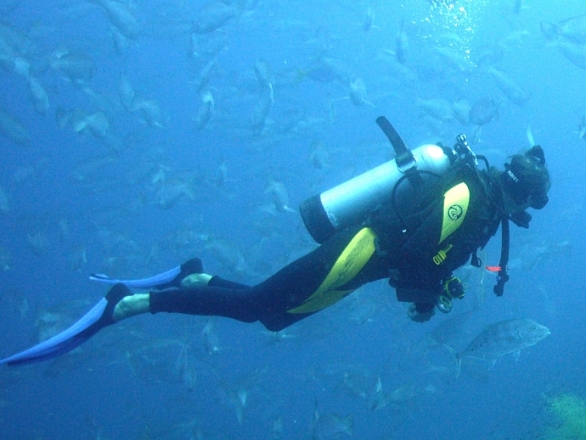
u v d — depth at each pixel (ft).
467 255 8.70
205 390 42.86
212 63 30.37
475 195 8.43
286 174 38.96
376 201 9.34
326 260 8.87
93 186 39.37
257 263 27.53
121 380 51.60
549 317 43.39
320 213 9.44
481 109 24.86
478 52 40.86
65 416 47.06
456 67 39.78
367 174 9.51
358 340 44.14
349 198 9.37
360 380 23.84
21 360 9.54
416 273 8.61
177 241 31.83
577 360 36.86
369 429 36.86
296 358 42.78
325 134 40.63
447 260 8.46
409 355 26.35
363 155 38.06
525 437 24.76
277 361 42.83
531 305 42.98
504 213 8.54
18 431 44.96
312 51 47.70
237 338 44.11
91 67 33.53
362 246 8.82
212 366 28.68
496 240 32.83
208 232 32.19
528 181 8.41
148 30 43.16
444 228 8.21
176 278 11.55
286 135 39.27
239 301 9.55
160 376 27.73
